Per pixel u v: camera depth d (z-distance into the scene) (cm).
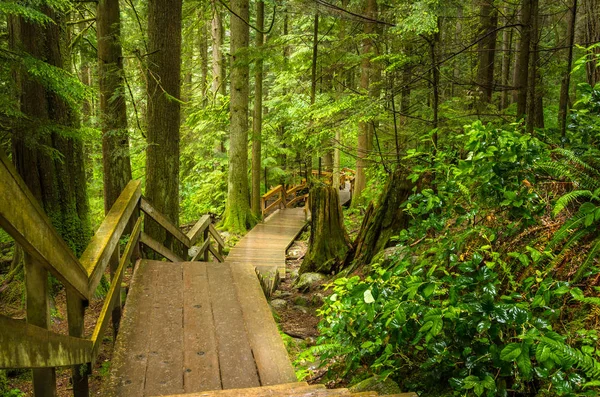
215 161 1942
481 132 360
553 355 203
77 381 303
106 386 338
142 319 447
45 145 637
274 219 1708
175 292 520
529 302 287
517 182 349
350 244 837
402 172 687
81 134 652
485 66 1050
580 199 344
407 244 455
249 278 579
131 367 364
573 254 302
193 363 375
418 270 313
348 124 796
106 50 871
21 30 641
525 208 337
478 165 361
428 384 291
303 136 881
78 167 757
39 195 690
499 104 1070
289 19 1903
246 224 1538
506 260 351
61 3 582
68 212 723
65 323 610
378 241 702
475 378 238
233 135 1517
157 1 836
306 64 1448
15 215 179
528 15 589
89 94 632
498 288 320
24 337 188
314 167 2230
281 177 2105
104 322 359
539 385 255
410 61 753
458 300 264
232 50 1480
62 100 698
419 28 675
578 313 278
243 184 1541
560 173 338
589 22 563
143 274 555
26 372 484
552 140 413
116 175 908
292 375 366
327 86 1232
